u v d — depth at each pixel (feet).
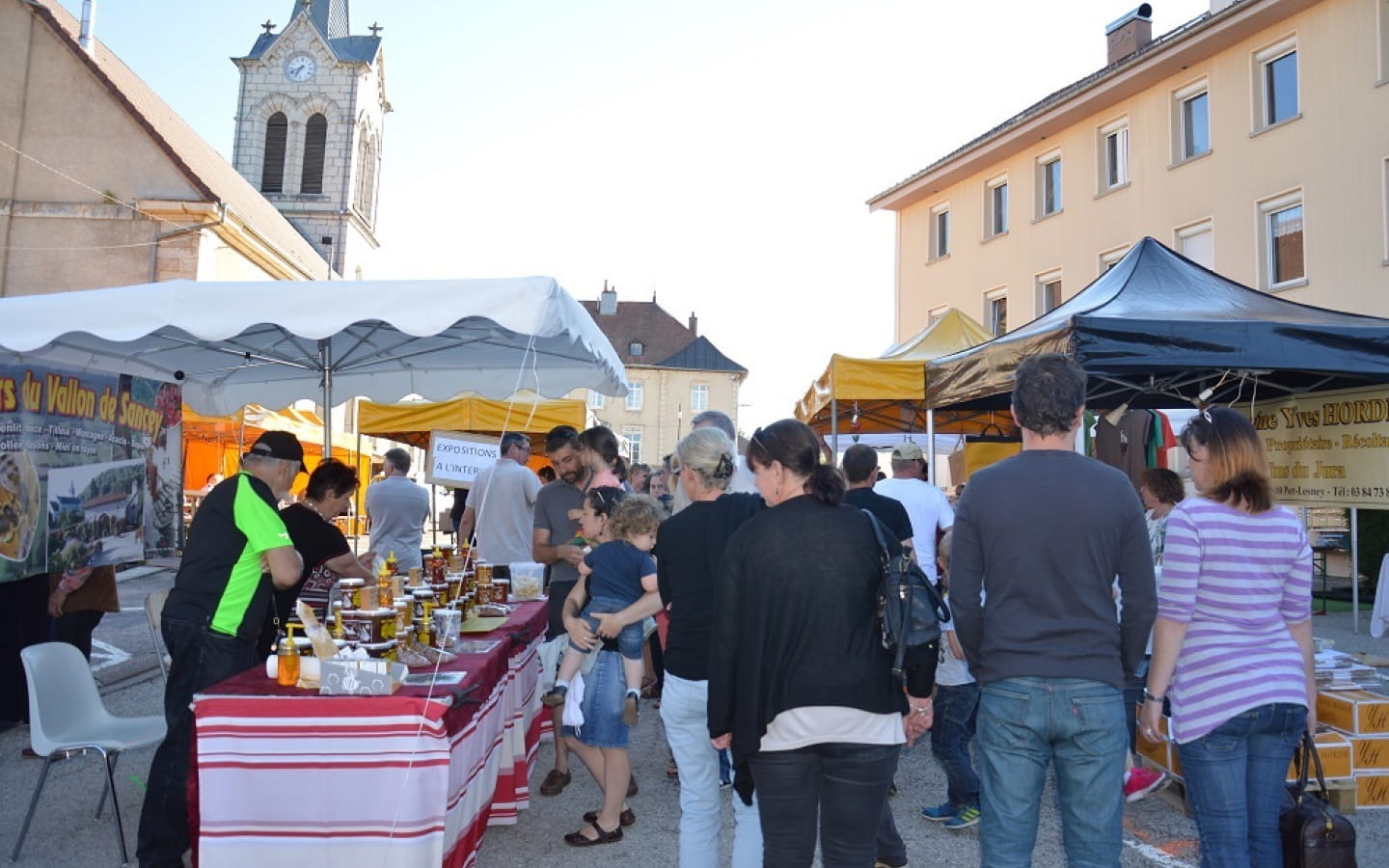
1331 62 57.36
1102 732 8.31
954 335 31.96
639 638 14.49
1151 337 17.66
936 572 17.95
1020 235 80.02
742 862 10.36
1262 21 60.59
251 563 12.55
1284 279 60.75
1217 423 9.69
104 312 13.28
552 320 13.26
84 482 19.43
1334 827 9.39
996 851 8.56
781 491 9.06
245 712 10.32
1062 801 8.61
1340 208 56.65
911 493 18.02
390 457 24.39
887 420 39.40
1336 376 21.54
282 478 13.38
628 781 14.96
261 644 14.52
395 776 10.24
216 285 13.33
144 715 22.34
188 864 12.90
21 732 20.25
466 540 26.61
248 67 135.03
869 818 8.45
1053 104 74.33
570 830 15.07
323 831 10.21
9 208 64.54
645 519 14.14
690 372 211.20
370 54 142.00
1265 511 9.52
